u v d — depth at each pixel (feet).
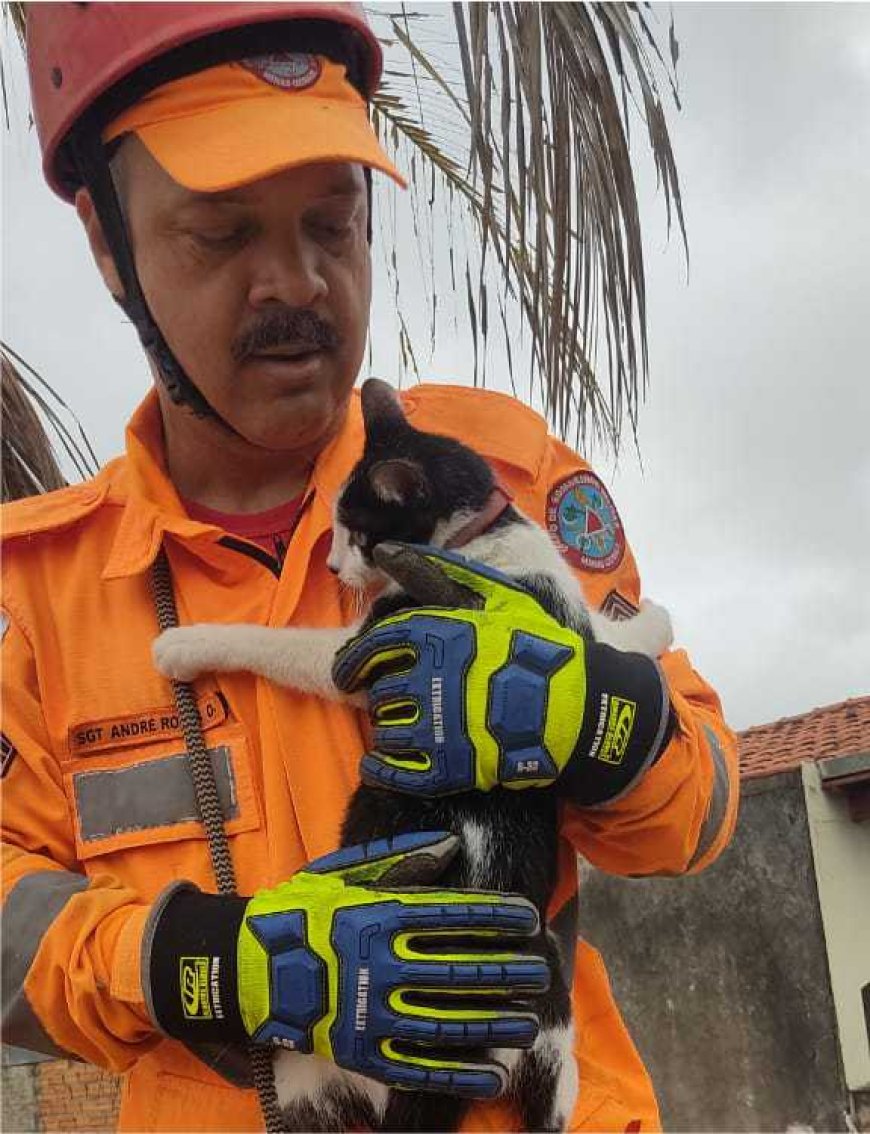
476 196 10.82
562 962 6.22
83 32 6.04
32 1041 5.64
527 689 5.49
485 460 7.27
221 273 6.02
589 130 9.70
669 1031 27.63
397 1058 4.99
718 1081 26.86
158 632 6.39
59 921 5.50
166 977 5.16
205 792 5.97
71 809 6.20
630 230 9.82
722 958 27.04
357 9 6.39
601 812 5.95
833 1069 25.32
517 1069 5.84
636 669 5.81
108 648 6.34
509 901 5.30
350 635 6.37
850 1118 25.03
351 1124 5.77
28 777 6.19
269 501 6.96
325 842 5.99
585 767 5.61
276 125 5.74
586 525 7.48
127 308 6.62
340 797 6.08
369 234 6.88
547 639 5.69
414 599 6.49
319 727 6.17
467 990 5.04
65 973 5.38
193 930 5.22
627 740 5.63
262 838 5.98
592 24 9.71
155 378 6.72
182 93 5.91
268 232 5.96
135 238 6.27
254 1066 5.56
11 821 6.10
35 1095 29.04
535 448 7.48
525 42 9.27
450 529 6.83
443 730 5.48
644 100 9.93
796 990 25.96
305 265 6.02
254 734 6.14
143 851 6.02
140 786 6.08
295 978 4.98
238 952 5.08
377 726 5.78
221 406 6.33
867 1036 25.58
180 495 7.04
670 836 5.94
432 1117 5.69
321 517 6.70
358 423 7.58
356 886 5.25
